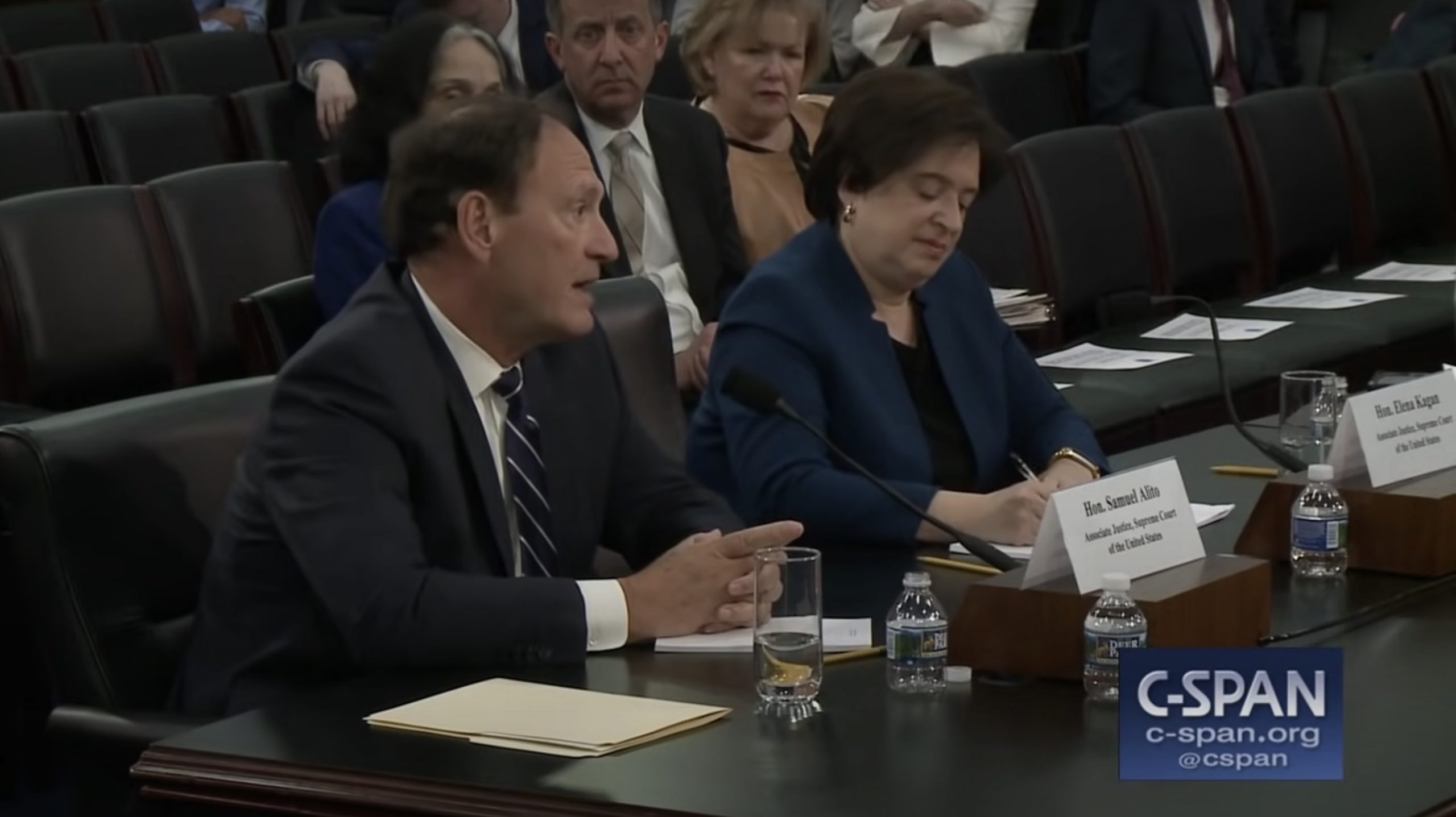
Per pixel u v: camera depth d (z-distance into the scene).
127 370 5.57
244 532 3.03
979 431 3.82
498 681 2.71
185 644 3.19
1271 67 9.79
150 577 3.17
